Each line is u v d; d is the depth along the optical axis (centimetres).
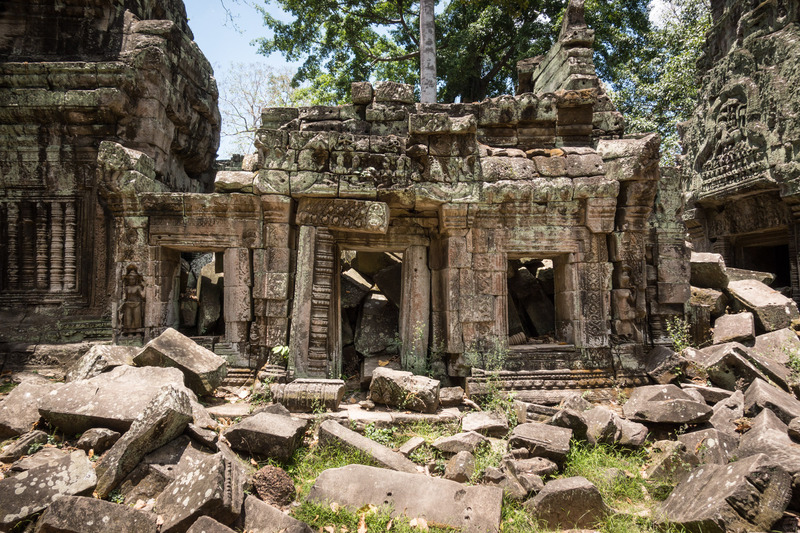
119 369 536
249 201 706
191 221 715
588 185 687
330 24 1814
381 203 680
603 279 699
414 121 671
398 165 686
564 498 412
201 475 378
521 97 749
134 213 716
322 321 686
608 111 803
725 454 468
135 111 859
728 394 612
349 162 687
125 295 711
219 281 838
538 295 873
